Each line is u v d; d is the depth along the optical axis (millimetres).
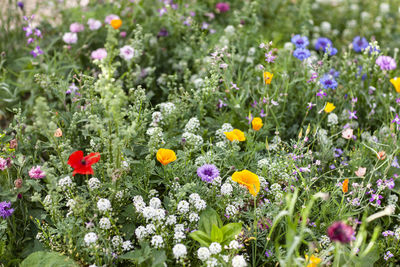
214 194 1595
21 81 1962
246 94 1871
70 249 1501
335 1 2535
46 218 1586
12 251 1556
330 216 1611
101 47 2113
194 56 2035
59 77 1932
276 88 1809
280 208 1570
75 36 2014
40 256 1505
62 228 1517
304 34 2080
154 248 1496
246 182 1523
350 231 1353
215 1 2391
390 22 2465
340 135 1833
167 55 2109
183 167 1619
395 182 1688
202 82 1859
